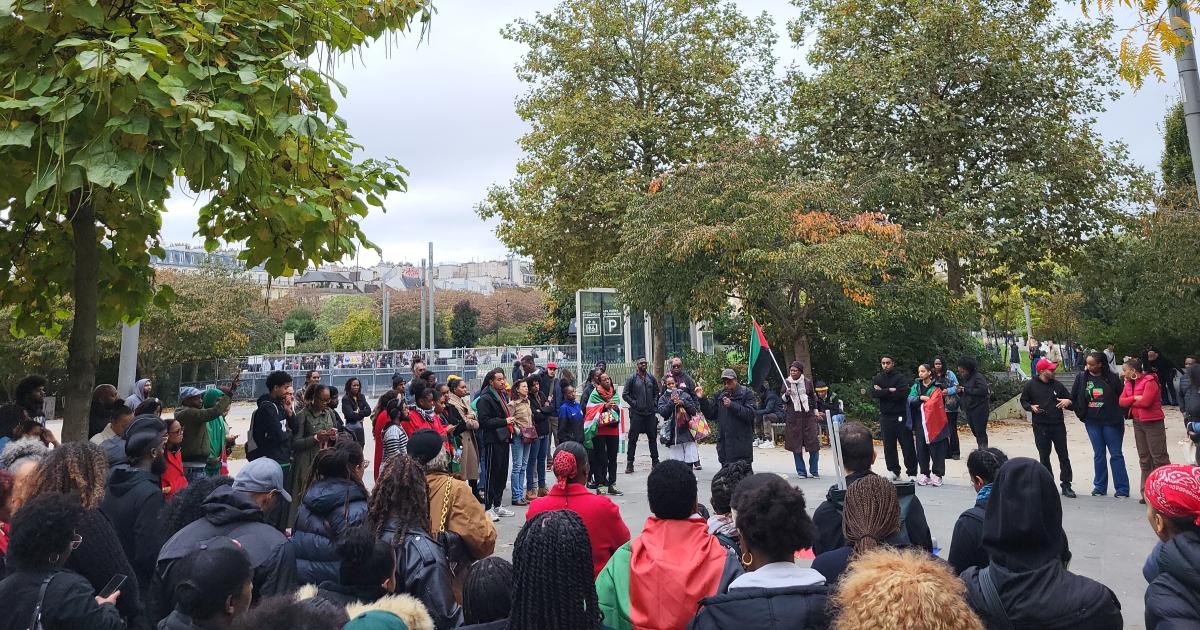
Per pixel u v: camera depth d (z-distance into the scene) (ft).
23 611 9.31
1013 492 8.87
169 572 11.43
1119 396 31.32
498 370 31.60
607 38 81.76
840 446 13.82
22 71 16.07
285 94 17.56
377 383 129.80
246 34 17.90
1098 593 8.47
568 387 36.17
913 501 12.72
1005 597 8.58
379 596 10.98
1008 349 115.65
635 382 41.27
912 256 59.26
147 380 31.63
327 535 13.38
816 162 76.18
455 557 13.53
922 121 71.56
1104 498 30.86
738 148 61.72
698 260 56.80
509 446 34.04
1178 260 61.67
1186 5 14.21
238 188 17.67
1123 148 72.69
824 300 58.95
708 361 69.51
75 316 19.35
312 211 18.08
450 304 281.33
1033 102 71.82
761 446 49.93
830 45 77.71
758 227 53.47
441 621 11.87
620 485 37.96
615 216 78.69
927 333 64.64
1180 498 8.84
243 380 124.26
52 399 95.66
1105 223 72.74
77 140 15.21
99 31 16.71
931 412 34.19
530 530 8.25
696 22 82.89
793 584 8.50
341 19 19.85
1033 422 32.17
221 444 27.94
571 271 89.56
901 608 6.31
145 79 15.29
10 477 12.07
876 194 65.46
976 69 69.87
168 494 19.70
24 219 20.40
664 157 82.53
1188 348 69.51
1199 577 8.45
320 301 275.59
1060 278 105.19
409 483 12.87
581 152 80.48
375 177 21.38
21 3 15.53
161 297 23.80
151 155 15.35
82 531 11.06
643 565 10.14
